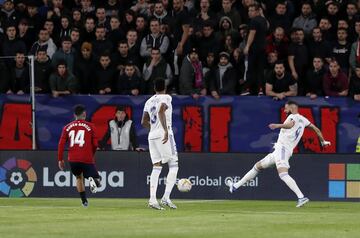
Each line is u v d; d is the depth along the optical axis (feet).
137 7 250.57
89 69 230.68
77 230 123.24
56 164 211.20
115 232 120.67
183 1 247.09
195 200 205.87
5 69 227.81
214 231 123.44
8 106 223.51
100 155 210.79
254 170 188.03
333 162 206.39
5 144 223.51
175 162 172.65
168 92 230.68
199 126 224.53
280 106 222.69
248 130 223.71
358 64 227.40
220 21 236.84
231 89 225.56
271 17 242.99
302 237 116.37
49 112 224.53
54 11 247.09
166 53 235.81
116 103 224.53
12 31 234.79
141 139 224.94
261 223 137.18
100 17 242.17
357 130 222.69
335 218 149.79
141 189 209.67
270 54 229.25
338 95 224.12
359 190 205.26
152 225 132.16
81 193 175.42
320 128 222.69
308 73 226.99
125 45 229.86
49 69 228.43
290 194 207.10
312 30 234.38
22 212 158.20
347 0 243.81
